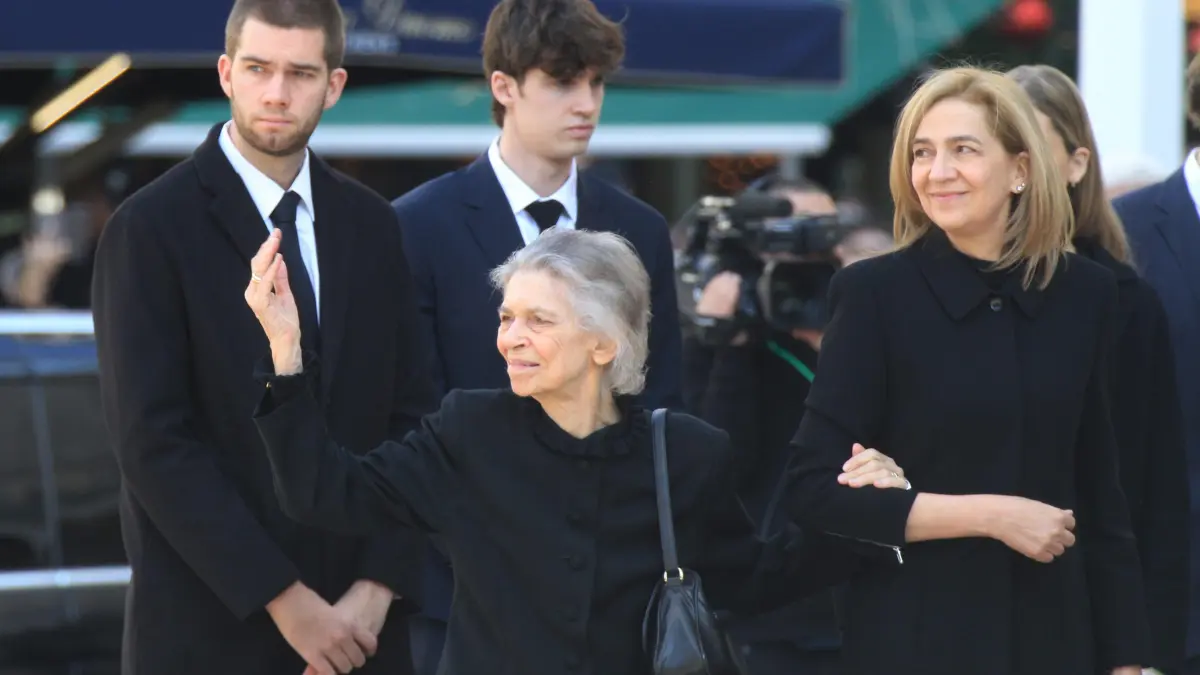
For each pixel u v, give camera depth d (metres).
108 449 17.12
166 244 13.23
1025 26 48.38
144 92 34.66
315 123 13.52
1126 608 12.60
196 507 12.90
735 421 16.45
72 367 17.16
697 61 29.12
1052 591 12.39
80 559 16.94
